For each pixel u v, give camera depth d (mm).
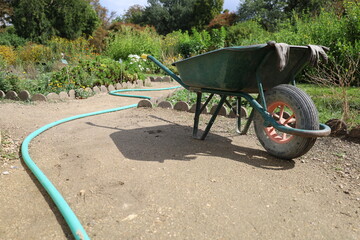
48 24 22828
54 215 1779
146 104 5188
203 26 36125
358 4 7418
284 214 1803
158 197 1965
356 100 4594
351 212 1854
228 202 1918
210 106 5195
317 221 1743
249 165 2549
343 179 2328
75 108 5266
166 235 1576
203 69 2830
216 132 3684
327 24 7859
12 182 2207
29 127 3789
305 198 2010
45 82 6812
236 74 2564
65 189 2084
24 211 1813
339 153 2877
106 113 4805
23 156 2641
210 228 1643
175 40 17109
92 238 1547
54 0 23609
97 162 2576
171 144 3096
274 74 2684
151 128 3779
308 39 7855
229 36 16812
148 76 10984
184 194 2006
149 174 2320
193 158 2682
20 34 22406
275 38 9531
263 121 2859
